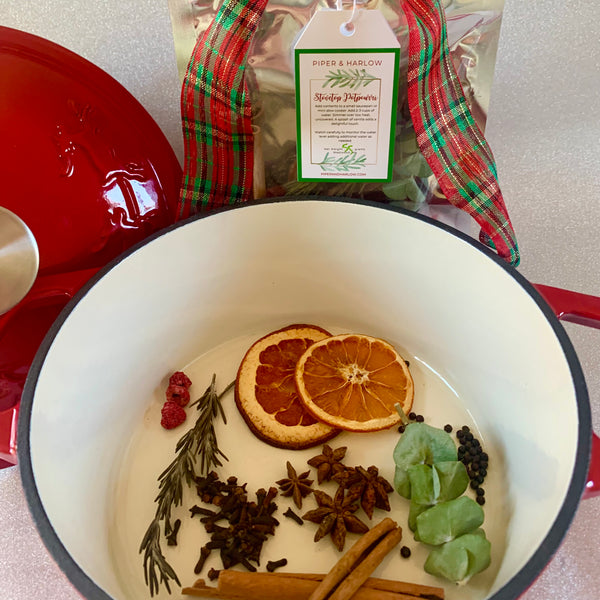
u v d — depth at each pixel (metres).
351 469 0.30
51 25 0.35
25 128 0.32
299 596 0.25
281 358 0.35
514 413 0.30
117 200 0.35
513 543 0.26
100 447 0.30
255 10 0.29
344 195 0.36
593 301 0.30
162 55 0.37
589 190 0.41
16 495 0.34
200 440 0.31
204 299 0.35
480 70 0.33
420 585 0.26
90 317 0.29
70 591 0.32
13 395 0.33
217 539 0.28
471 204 0.33
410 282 0.34
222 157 0.34
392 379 0.33
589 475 0.25
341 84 0.30
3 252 0.29
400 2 0.30
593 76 0.37
